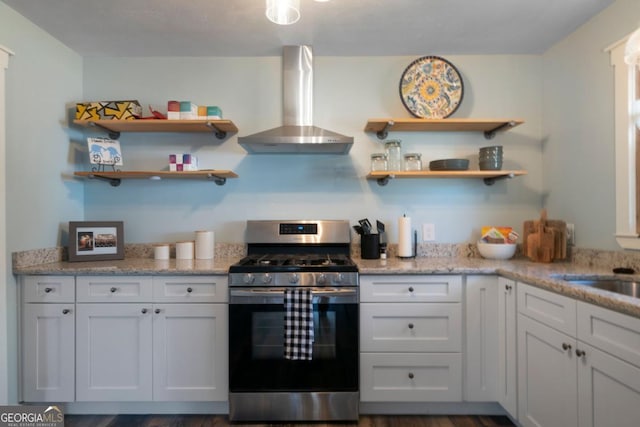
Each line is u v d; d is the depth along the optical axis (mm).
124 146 2438
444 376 1910
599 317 1215
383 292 1910
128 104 2240
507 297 1822
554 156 2309
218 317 1904
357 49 2361
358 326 1898
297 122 2311
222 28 2086
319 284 1873
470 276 1913
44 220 2104
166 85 2445
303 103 2318
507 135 2449
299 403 1879
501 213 2439
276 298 1854
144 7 1863
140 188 2447
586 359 1275
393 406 1976
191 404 1988
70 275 1902
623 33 1786
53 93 2180
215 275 1905
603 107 1911
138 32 2125
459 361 1904
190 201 2459
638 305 1062
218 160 2451
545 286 1503
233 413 1880
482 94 2441
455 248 2426
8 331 1848
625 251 1786
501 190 2438
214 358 1904
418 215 2459
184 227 2459
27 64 1979
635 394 1075
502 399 1861
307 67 2326
